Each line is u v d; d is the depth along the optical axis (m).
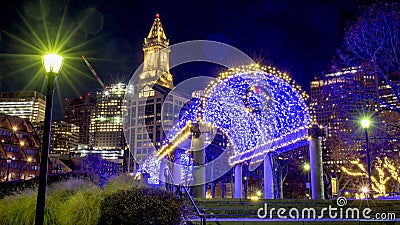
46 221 9.94
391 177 47.25
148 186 11.15
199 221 12.31
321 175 19.42
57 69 9.67
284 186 49.94
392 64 28.52
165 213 10.02
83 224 9.82
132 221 9.70
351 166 49.84
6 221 10.16
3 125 104.06
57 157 110.50
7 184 15.22
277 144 21.41
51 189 11.38
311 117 19.80
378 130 37.28
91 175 15.41
